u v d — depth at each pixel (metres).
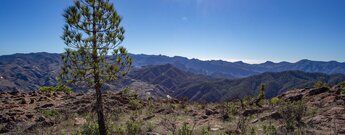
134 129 15.97
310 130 14.57
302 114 17.56
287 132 14.68
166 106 25.12
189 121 19.12
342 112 16.95
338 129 14.08
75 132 15.51
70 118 19.11
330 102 20.55
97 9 13.58
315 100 22.52
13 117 18.33
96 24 13.63
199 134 15.27
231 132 15.45
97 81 13.55
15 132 15.83
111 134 15.54
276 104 23.44
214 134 15.27
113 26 13.75
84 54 13.01
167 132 15.75
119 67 13.81
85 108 21.41
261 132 15.13
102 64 13.51
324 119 16.06
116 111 21.58
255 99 27.72
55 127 16.92
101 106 14.05
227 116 19.59
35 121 18.06
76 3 13.48
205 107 25.20
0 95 28.28
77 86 13.25
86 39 13.37
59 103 24.22
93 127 15.47
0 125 17.06
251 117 19.12
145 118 19.88
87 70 13.14
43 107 22.55
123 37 13.96
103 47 13.59
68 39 13.09
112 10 13.77
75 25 13.34
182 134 14.77
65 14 13.38
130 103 24.88
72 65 13.05
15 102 24.48
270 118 18.00
